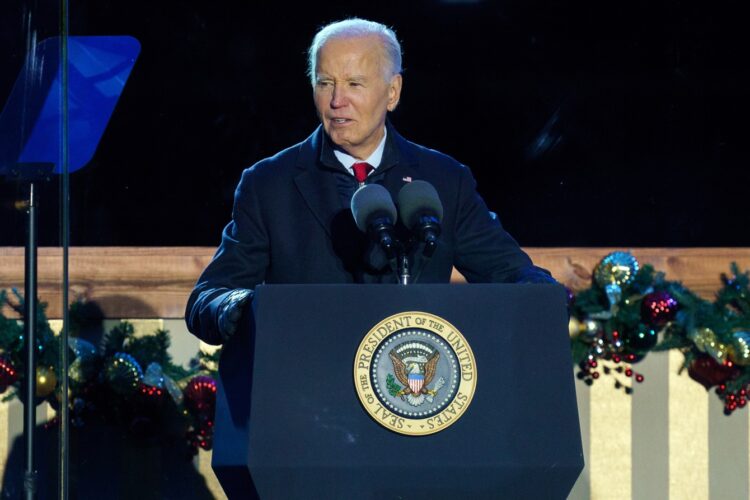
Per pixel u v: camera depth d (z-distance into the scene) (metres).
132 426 12.20
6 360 10.36
